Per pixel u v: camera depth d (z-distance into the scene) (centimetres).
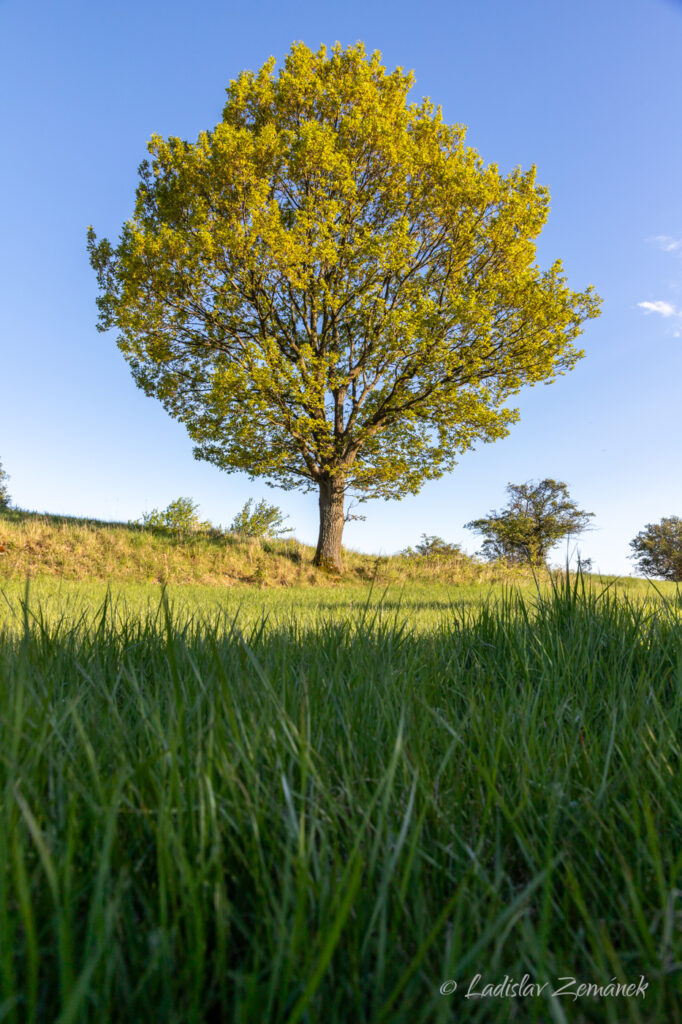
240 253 1209
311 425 1323
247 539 1650
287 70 1366
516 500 3142
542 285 1381
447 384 1361
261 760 102
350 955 66
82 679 156
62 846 77
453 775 109
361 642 207
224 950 65
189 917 66
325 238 1287
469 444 1480
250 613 529
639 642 209
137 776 89
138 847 83
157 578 1205
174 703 102
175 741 87
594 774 110
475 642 232
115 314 1351
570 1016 65
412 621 340
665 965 67
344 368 1467
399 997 67
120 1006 61
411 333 1234
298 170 1283
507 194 1361
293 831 78
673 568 3434
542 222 1392
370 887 75
